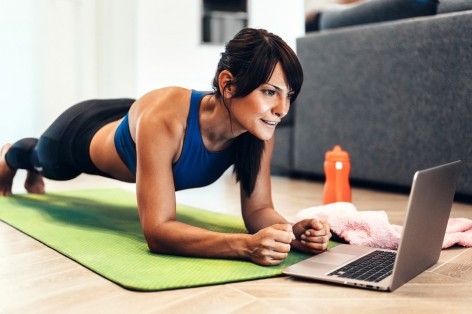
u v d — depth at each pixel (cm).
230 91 132
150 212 139
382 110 276
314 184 304
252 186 154
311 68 310
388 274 122
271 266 131
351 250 144
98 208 216
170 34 450
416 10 266
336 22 303
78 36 430
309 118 315
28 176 247
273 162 339
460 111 243
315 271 124
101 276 125
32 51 411
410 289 117
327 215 165
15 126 407
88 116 194
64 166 201
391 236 152
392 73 270
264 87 127
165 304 107
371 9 283
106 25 436
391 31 269
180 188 161
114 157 176
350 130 293
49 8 415
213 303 107
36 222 185
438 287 118
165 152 140
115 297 111
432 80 253
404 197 258
